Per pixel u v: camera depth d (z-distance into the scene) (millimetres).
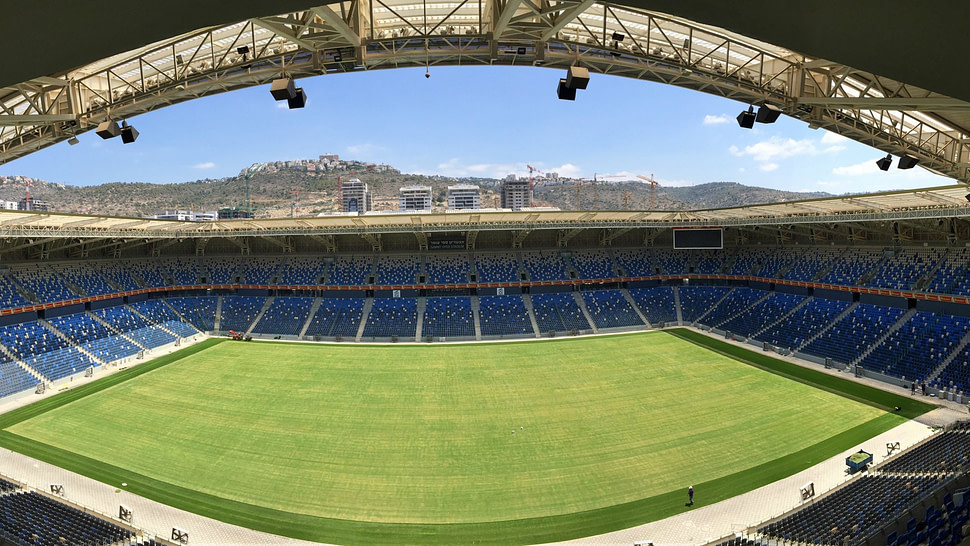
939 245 47875
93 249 60156
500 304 64000
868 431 31047
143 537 20906
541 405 36688
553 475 26516
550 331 59875
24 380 41375
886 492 22078
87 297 55719
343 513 23219
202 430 32594
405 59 16297
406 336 58594
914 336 43594
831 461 27391
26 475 26766
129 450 29781
